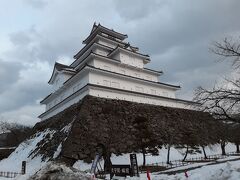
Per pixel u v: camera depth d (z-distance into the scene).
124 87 43.38
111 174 20.22
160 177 16.05
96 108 35.62
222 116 11.31
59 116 42.50
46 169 13.62
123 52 49.00
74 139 30.84
